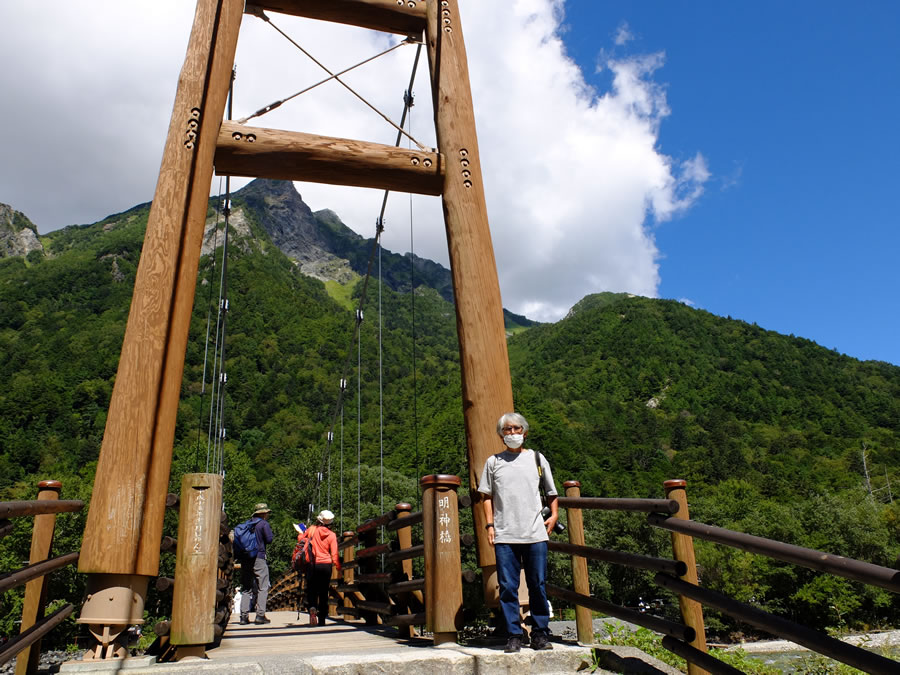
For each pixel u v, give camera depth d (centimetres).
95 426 8550
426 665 340
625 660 353
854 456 9588
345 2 590
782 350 17488
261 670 330
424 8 608
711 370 16162
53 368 10406
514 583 377
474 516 474
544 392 14700
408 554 497
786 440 12119
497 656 350
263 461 7262
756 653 1677
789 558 237
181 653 362
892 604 2867
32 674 380
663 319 18725
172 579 398
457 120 566
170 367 439
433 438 5153
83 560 393
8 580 282
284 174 535
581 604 407
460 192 549
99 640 380
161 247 457
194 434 6550
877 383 16100
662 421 13500
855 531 3756
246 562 835
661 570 329
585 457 8356
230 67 522
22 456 7519
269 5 582
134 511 404
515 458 397
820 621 2995
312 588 746
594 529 3916
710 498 5484
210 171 493
